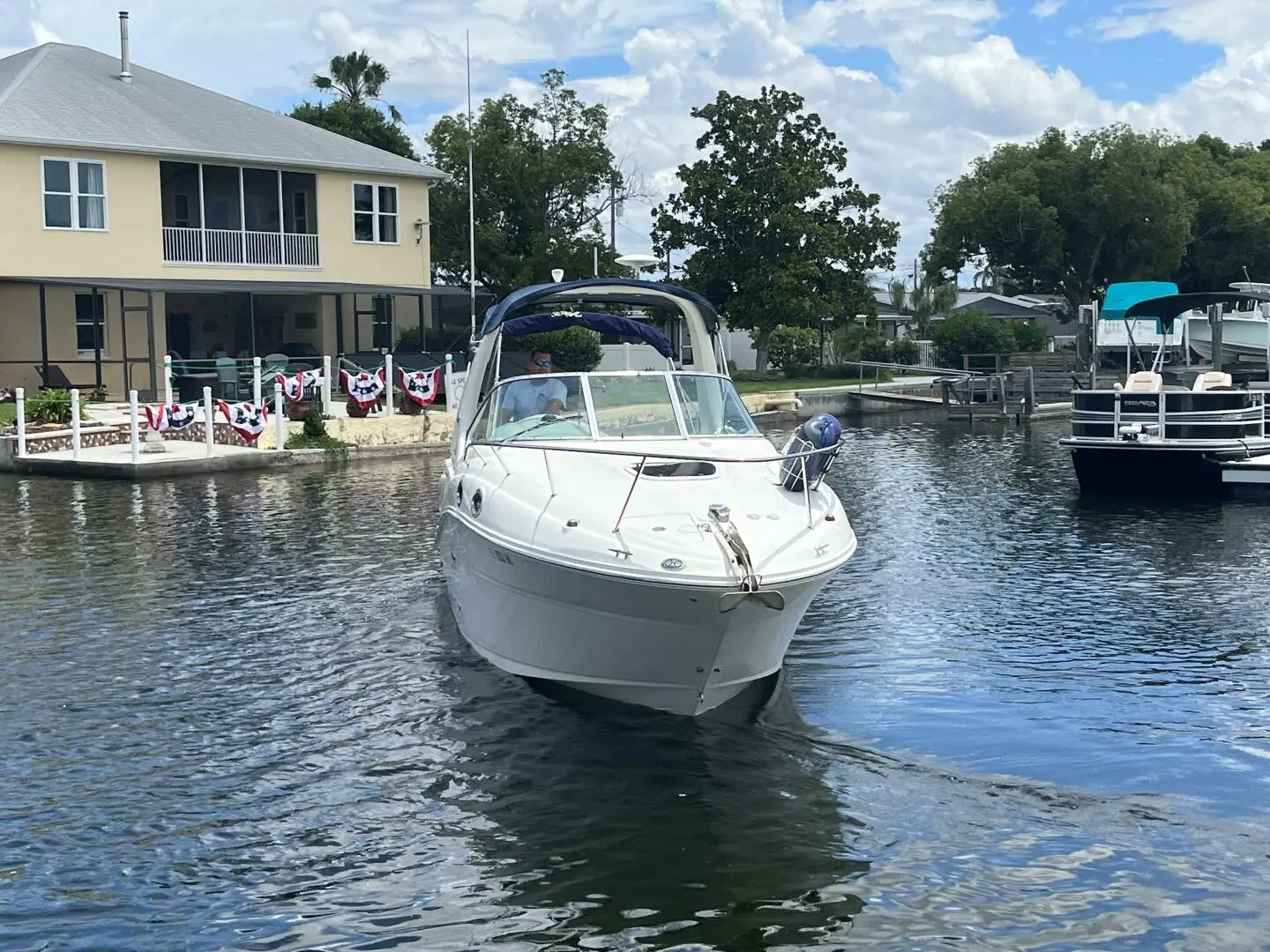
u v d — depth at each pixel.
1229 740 8.85
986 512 19.09
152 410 24.02
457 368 34.50
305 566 14.44
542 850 7.21
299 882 6.86
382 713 9.36
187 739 8.91
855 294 51.38
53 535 16.45
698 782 8.12
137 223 32.50
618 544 8.54
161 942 6.27
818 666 10.65
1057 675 10.34
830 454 9.68
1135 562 14.95
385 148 57.09
